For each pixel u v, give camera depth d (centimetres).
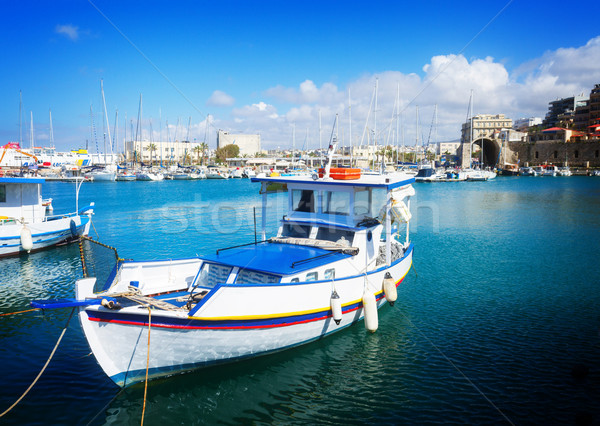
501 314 1402
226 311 916
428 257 2244
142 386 949
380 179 1329
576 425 827
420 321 1341
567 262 2111
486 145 15325
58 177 9169
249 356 1025
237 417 866
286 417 866
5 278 1845
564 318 1359
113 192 6725
